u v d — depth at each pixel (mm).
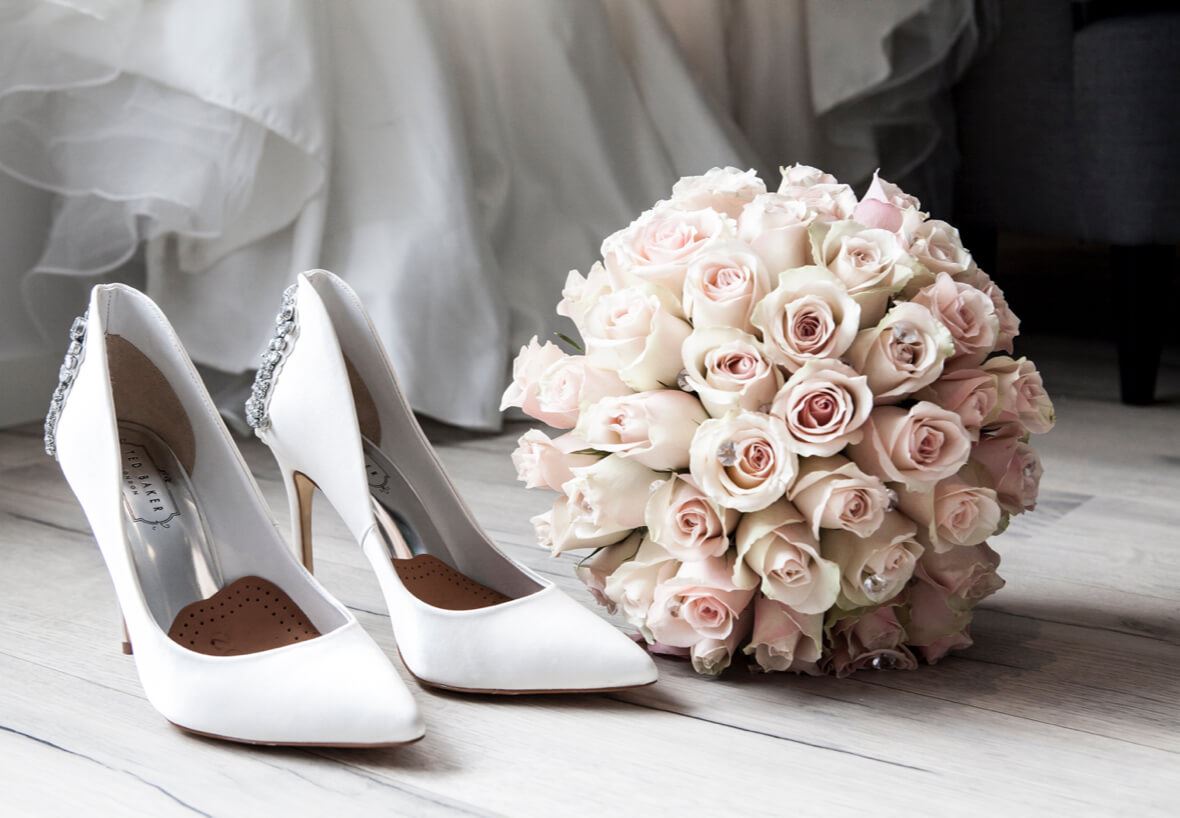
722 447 824
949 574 891
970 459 917
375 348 960
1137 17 1719
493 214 1877
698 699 876
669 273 898
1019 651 963
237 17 1546
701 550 848
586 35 1946
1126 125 1744
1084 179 1837
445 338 1709
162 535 935
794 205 907
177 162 1580
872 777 758
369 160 1725
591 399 916
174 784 747
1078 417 1791
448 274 1699
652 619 878
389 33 1707
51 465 1602
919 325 845
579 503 907
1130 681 902
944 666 937
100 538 852
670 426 853
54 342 1839
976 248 2207
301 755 783
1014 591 1104
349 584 1134
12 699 873
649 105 2043
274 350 945
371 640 808
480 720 834
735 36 2221
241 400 1765
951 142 2160
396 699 756
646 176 1977
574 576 1164
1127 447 1617
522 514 1368
